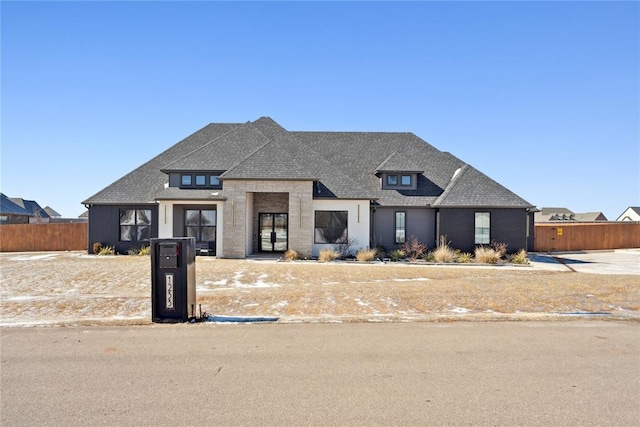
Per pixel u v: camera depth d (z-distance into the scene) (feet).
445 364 21.54
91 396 17.63
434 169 93.81
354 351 23.54
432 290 42.24
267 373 20.25
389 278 52.49
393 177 87.86
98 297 38.68
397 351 23.56
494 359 22.30
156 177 88.99
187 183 82.84
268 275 54.44
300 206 77.10
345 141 99.55
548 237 112.27
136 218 83.97
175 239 29.94
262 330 27.84
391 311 33.94
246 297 38.45
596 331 27.73
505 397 17.62
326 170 85.97
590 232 115.44
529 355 22.95
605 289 43.16
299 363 21.63
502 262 73.87
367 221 80.38
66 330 27.76
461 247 81.35
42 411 16.28
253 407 16.62
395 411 16.31
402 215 85.30
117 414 16.03
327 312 33.50
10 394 17.84
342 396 17.67
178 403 16.97
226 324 29.32
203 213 81.61
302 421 15.48
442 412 16.25
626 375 20.13
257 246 86.07
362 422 15.42
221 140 89.66
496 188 84.28
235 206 76.89
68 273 54.49
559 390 18.35
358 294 39.99
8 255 83.92
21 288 44.11
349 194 81.00
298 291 41.42
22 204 200.13
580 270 66.03
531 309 34.71
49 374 20.06
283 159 79.46
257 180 76.79
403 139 100.73
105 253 81.82
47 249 100.12
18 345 24.52
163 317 29.81
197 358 22.38
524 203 81.15
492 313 33.17
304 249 77.15
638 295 40.16
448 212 81.66
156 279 29.94
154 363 21.59
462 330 27.89
